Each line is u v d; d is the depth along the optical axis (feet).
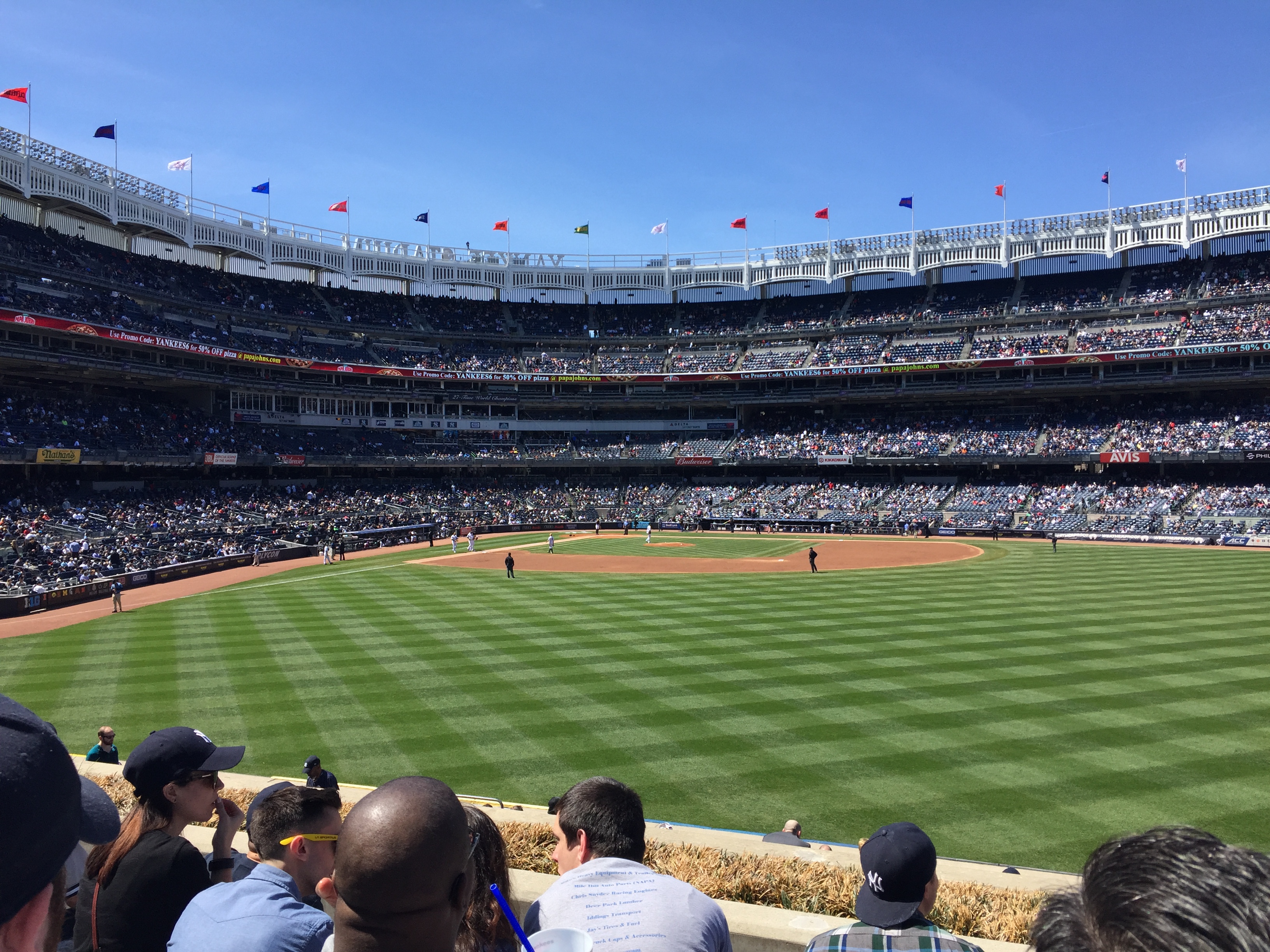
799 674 82.12
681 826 39.47
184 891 16.16
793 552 218.79
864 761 58.49
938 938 13.76
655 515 314.96
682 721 67.97
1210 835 6.49
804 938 23.20
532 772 57.67
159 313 254.47
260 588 152.56
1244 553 197.67
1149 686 75.97
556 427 345.92
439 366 320.29
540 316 368.27
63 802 7.56
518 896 25.73
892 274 344.90
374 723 68.64
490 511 296.10
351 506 264.11
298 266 309.42
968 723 66.28
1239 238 286.05
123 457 216.13
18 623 119.34
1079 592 135.23
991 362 288.51
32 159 209.36
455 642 99.55
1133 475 278.05
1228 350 252.62
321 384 292.20
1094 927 5.99
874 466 316.60
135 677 84.43
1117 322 292.40
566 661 88.94
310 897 16.15
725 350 352.90
